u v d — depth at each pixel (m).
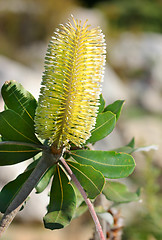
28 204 2.49
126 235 0.97
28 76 3.40
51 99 0.44
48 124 0.45
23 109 0.48
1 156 0.48
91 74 0.44
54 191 0.49
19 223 2.47
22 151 0.48
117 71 5.67
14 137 0.48
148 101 5.38
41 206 2.51
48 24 5.61
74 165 0.47
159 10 7.93
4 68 3.31
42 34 5.58
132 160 0.47
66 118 0.45
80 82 0.44
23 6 5.61
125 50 5.92
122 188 0.56
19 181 0.48
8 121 0.47
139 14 7.67
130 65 5.77
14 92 0.48
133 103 5.22
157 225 1.02
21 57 4.71
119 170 0.47
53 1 5.78
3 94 0.48
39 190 0.50
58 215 0.47
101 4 7.73
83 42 0.43
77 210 0.56
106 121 0.50
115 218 0.61
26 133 0.48
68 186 0.49
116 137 3.71
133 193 0.56
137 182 1.82
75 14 5.94
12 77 3.27
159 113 5.24
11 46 5.09
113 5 7.74
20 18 5.49
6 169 2.44
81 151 0.49
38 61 4.65
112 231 0.60
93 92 0.45
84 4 7.60
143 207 1.04
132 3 7.85
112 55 5.77
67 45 0.43
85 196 0.45
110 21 7.38
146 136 4.21
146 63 5.86
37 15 5.59
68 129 0.45
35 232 2.44
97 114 0.49
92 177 0.46
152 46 6.16
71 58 0.44
